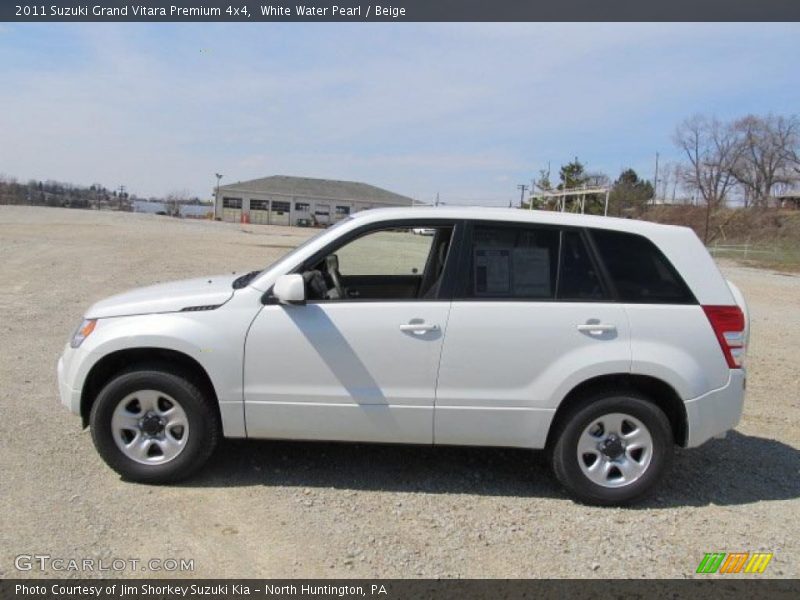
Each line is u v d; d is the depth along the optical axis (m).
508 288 3.92
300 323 3.84
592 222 4.03
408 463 4.44
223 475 4.09
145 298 4.04
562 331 3.83
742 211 59.25
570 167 47.69
